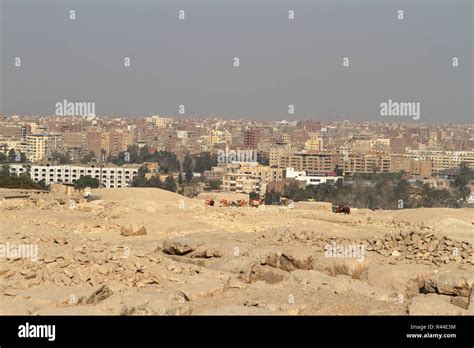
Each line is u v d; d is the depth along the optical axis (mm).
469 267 28125
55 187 62875
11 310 20109
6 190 62375
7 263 23766
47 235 28594
